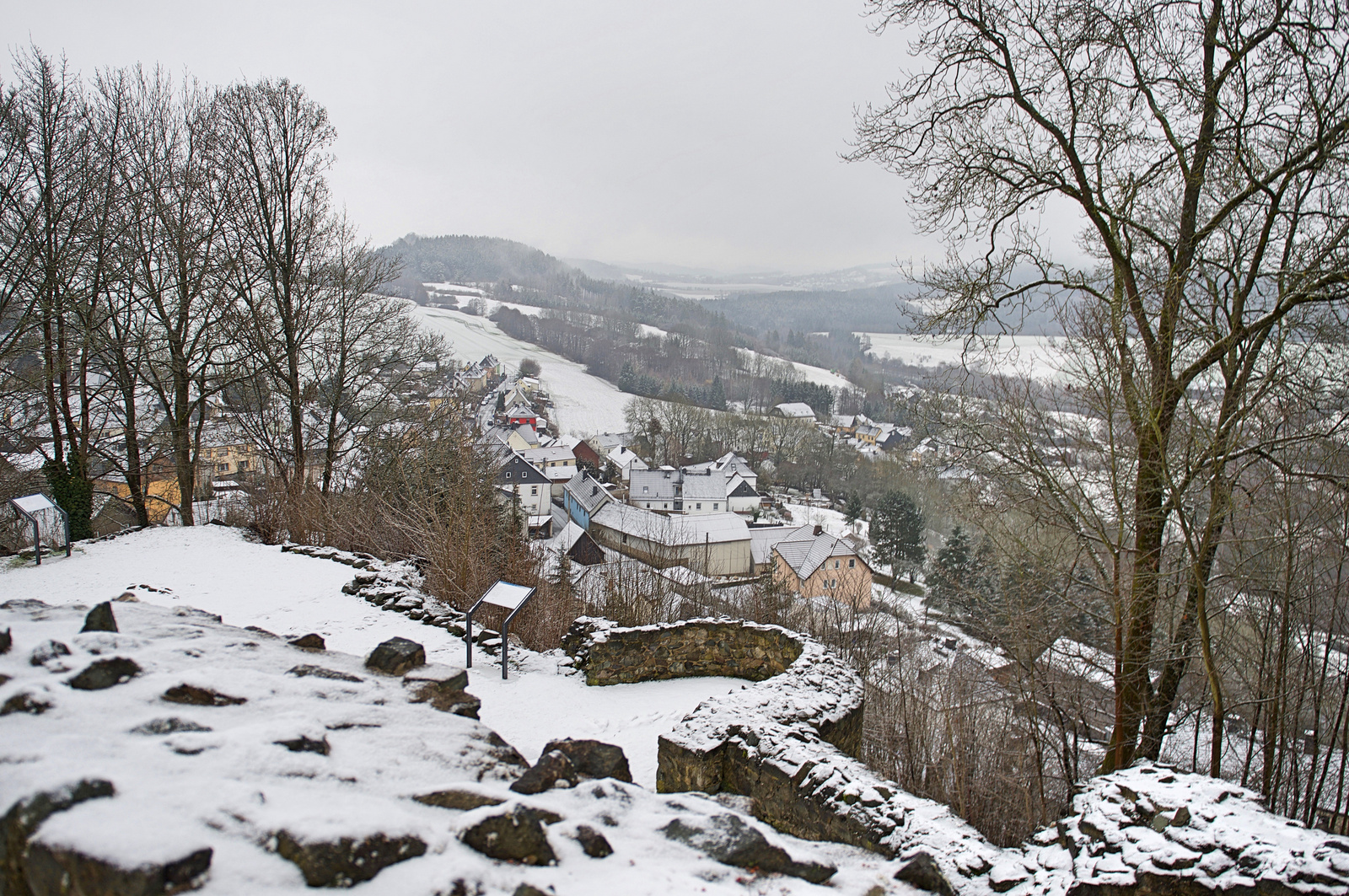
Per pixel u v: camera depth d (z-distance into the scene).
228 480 36.50
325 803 3.37
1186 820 4.93
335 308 23.20
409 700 5.18
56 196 19.86
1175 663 9.84
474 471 19.58
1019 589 10.62
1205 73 9.55
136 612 6.26
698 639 12.02
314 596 13.62
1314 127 8.93
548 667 11.77
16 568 15.37
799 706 8.20
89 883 2.54
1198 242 9.62
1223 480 8.73
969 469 11.38
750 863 4.16
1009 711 11.67
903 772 10.52
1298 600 9.53
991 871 5.19
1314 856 4.36
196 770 3.44
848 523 62.12
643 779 8.18
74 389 21.98
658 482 66.75
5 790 3.01
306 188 22.69
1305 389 8.87
